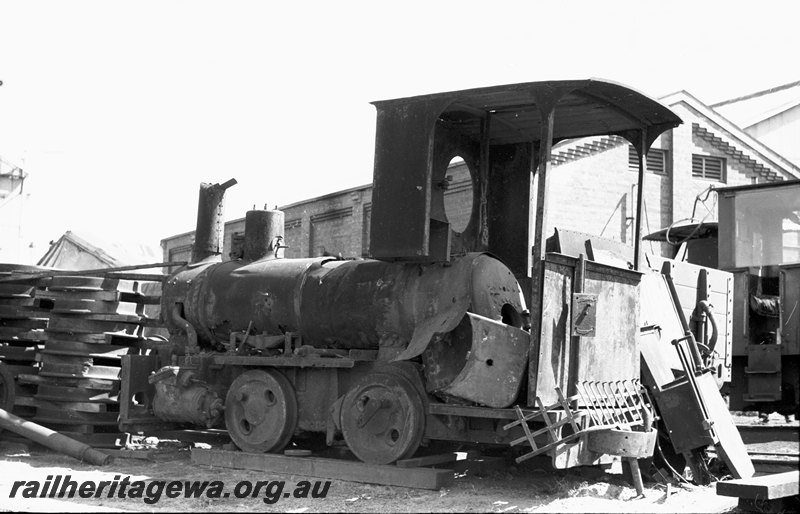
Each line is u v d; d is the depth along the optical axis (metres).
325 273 9.65
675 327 9.88
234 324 10.30
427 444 8.60
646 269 10.12
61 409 10.84
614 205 24.39
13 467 9.55
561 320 7.98
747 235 14.31
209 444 11.60
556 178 23.58
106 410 10.90
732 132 27.30
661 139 26.23
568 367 8.01
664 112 8.97
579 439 7.80
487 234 9.59
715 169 27.38
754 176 27.75
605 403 8.10
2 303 11.66
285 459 9.16
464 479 8.77
